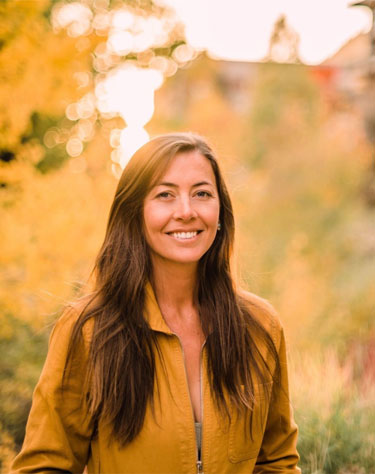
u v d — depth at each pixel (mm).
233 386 1645
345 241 8398
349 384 3145
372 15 4383
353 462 2586
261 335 1769
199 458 1592
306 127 11141
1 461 3094
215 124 12836
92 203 3738
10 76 3615
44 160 5082
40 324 3578
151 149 1634
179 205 1594
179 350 1616
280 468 1804
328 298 5750
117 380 1541
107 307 1619
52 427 1554
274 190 9758
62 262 3576
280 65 11805
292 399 2816
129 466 1542
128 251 1660
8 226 3416
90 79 4965
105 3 5453
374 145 9891
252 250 5910
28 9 3652
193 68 13227
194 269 1728
